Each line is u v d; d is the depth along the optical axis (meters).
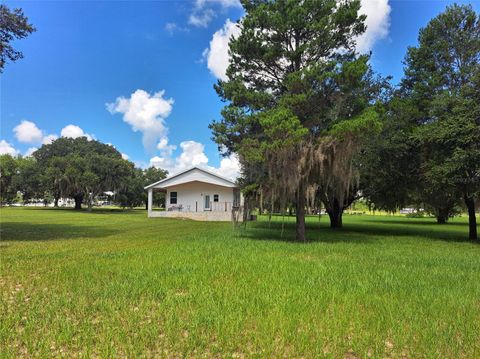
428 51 18.61
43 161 54.69
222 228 21.16
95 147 59.38
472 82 15.36
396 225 31.14
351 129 11.89
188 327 4.20
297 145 12.85
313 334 4.07
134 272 7.26
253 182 15.35
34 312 4.70
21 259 8.93
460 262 9.44
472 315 4.81
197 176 34.44
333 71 13.60
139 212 51.16
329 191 18.05
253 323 4.39
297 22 14.35
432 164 15.96
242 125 14.80
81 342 3.78
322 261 9.14
